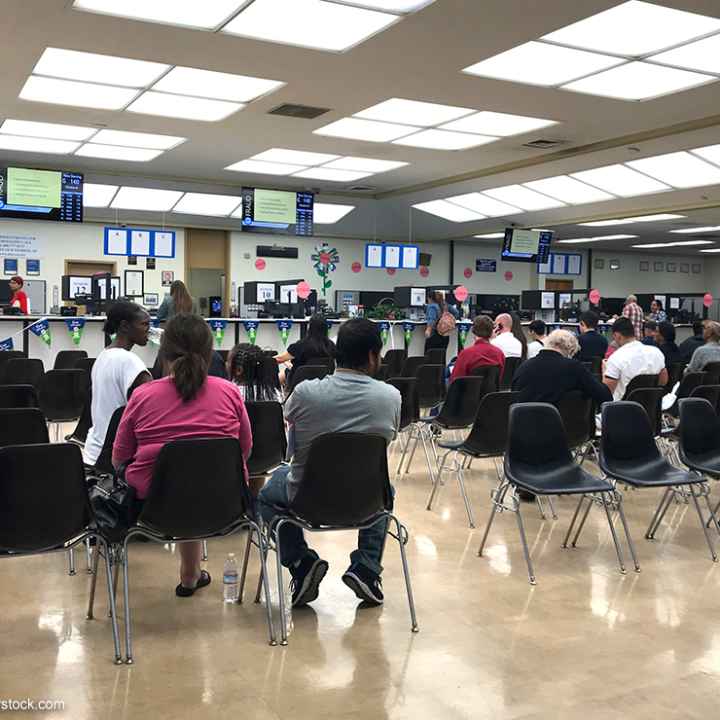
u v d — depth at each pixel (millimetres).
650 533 4328
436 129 8969
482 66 6625
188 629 2998
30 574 3576
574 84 7109
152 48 6184
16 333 9125
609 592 3477
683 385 6125
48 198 10305
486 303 15000
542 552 4043
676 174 10734
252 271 15391
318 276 16141
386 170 11586
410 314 13375
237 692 2510
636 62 6477
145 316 3711
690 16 5473
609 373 5645
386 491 3113
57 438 6730
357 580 3178
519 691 2549
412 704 2455
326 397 3113
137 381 3594
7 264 13219
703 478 3984
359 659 2766
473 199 13461
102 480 3352
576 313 14086
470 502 5078
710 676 2676
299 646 2863
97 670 2646
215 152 10367
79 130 9133
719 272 21375
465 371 5781
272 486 3268
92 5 5367
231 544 4082
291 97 7605
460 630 3039
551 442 4000
